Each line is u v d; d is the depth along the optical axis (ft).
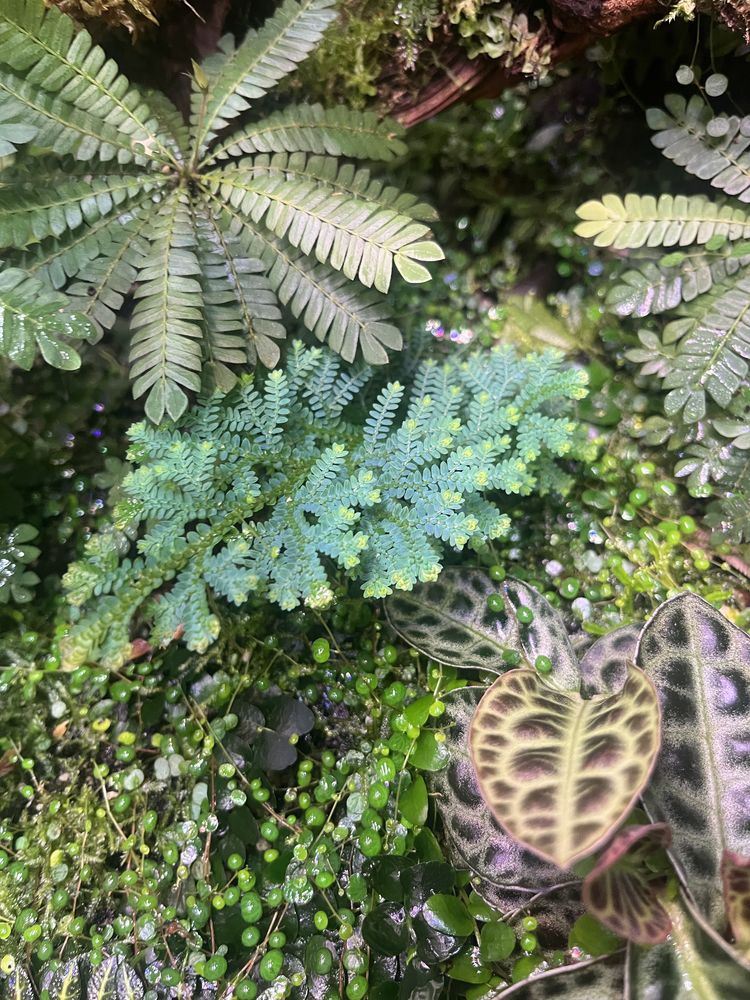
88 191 0.53
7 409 0.64
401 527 0.54
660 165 0.75
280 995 0.50
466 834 0.51
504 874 0.49
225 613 0.63
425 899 0.49
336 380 0.62
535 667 0.55
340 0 0.63
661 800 0.45
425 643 0.58
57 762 0.60
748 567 0.64
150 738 0.62
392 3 0.62
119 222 0.54
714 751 0.47
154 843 0.58
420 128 0.72
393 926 0.49
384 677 0.61
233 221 0.56
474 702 0.56
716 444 0.64
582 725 0.45
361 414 0.64
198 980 0.52
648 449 0.70
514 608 0.58
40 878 0.56
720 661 0.49
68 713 0.61
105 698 0.62
